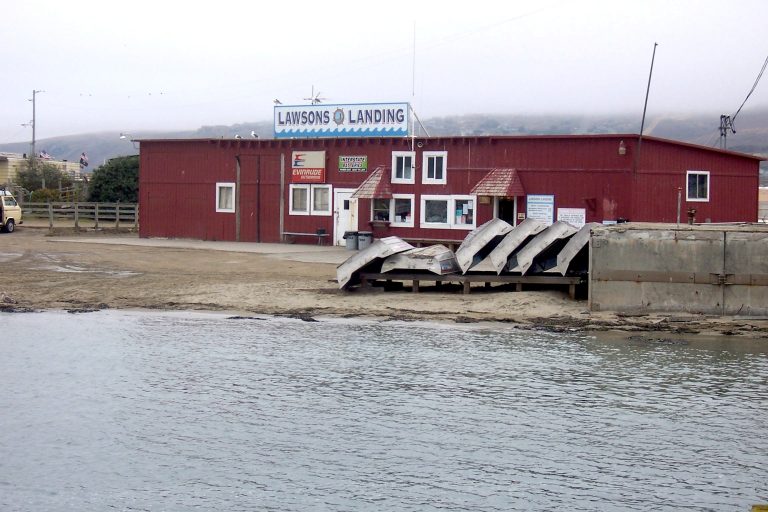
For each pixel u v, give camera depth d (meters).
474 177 40.88
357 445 13.82
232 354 19.91
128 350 20.42
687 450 13.51
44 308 26.28
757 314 22.22
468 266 26.03
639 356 19.27
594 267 23.25
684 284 22.62
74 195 77.56
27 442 14.15
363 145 43.75
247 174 46.91
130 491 12.25
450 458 13.24
